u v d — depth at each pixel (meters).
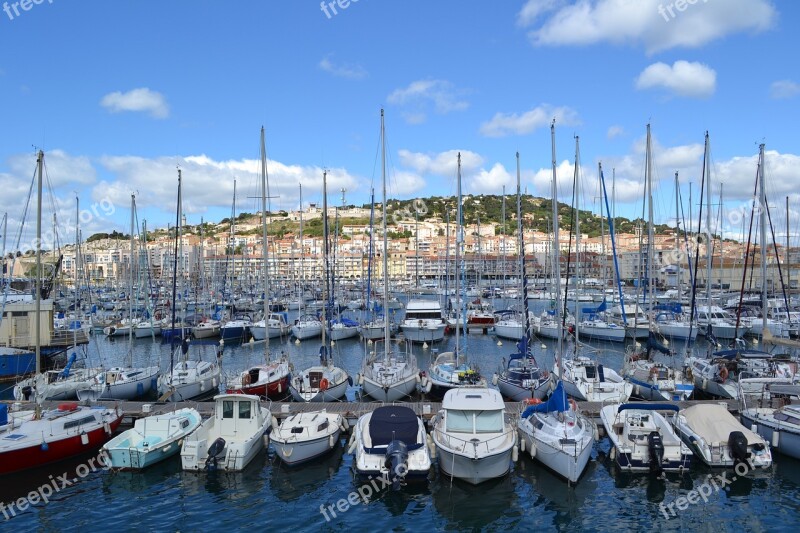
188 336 41.03
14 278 74.69
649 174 43.56
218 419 24.75
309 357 50.16
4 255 56.25
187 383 32.56
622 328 52.84
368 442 22.95
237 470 23.09
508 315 63.81
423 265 172.12
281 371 34.62
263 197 35.69
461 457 21.30
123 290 104.50
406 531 18.91
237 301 81.75
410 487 21.80
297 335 57.53
